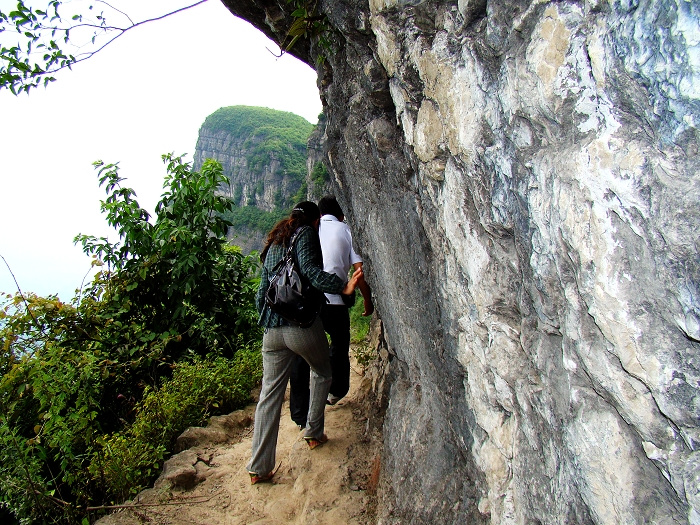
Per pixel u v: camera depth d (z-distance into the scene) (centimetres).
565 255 112
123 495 348
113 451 356
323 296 321
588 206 101
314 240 317
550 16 112
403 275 246
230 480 344
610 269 97
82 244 559
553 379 129
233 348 588
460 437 202
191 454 370
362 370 483
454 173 165
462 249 169
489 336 160
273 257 323
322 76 334
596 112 103
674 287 88
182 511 315
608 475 108
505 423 162
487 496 178
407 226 227
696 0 80
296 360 378
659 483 99
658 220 89
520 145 128
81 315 495
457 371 197
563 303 120
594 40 101
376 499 290
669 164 88
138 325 537
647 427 97
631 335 94
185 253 547
